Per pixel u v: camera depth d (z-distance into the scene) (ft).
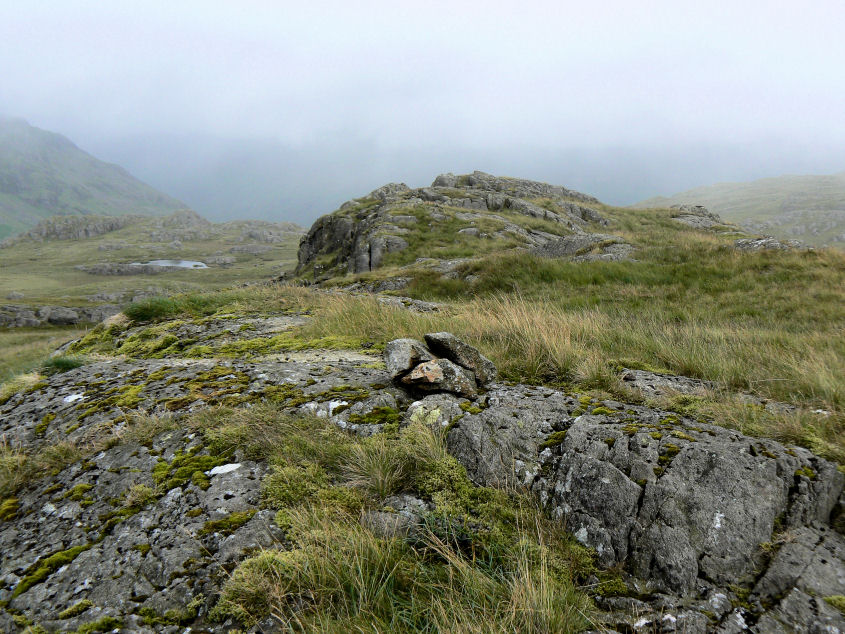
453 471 10.93
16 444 14.40
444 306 39.93
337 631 7.22
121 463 12.30
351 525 9.40
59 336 144.36
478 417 12.26
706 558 8.55
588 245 76.89
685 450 10.23
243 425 12.91
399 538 9.28
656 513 9.22
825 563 8.24
